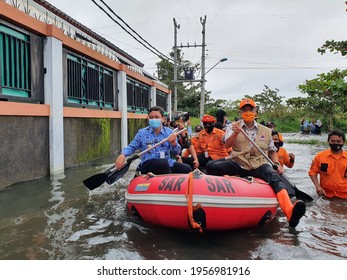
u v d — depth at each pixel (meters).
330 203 4.95
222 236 3.72
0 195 5.19
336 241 3.56
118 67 11.58
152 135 4.80
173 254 3.25
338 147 5.13
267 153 4.74
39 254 3.19
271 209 3.99
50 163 7.01
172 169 4.80
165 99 20.45
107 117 10.39
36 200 4.97
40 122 6.70
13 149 5.89
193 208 3.51
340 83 6.66
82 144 8.65
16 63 6.14
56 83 7.16
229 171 4.44
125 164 4.74
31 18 6.38
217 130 6.39
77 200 5.04
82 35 9.67
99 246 3.40
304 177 7.25
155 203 3.75
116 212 4.49
